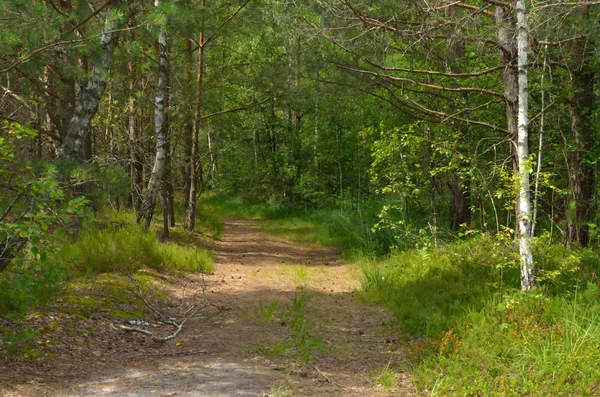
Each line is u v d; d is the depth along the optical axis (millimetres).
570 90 11930
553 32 10117
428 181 14297
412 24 10992
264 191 29734
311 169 26578
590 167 12430
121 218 15336
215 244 17484
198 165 18406
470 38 10094
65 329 7102
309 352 7051
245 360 6652
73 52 9000
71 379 5641
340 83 12547
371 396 5648
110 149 16359
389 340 7836
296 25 11688
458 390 5668
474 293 9414
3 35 7195
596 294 8156
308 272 13227
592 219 12688
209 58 18938
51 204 6273
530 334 6828
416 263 11977
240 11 16953
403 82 12492
